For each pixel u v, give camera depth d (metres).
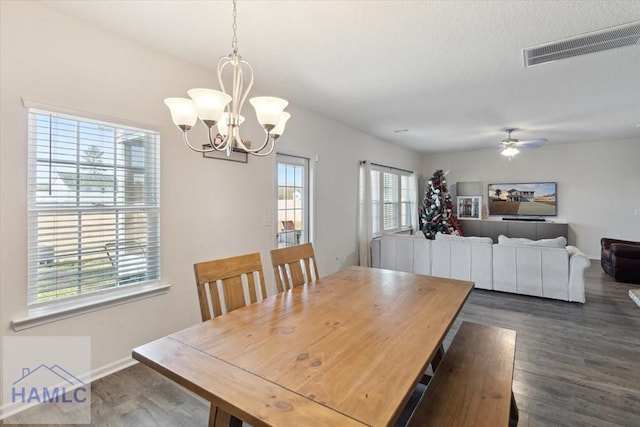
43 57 2.04
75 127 2.21
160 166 2.67
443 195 7.14
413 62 2.84
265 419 0.90
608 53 2.65
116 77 2.38
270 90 3.55
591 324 3.37
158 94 2.65
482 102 3.96
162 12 2.11
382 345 1.34
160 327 2.70
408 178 7.93
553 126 5.21
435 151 7.94
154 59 2.62
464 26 2.26
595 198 6.70
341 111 4.37
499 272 4.45
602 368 2.49
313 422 0.88
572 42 2.48
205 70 3.01
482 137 6.14
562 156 7.00
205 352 1.27
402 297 1.99
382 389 1.03
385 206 6.67
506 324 3.38
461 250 4.70
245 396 0.99
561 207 7.02
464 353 1.86
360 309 1.77
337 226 5.04
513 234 7.27
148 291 2.58
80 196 2.24
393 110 4.31
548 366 2.52
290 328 1.51
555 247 4.20
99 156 2.33
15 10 1.93
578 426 1.86
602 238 6.15
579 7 2.03
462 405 1.38
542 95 3.69
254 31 2.33
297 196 4.32
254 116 3.56
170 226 2.76
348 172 5.29
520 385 2.27
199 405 2.04
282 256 2.33
